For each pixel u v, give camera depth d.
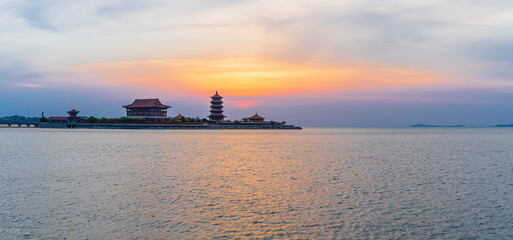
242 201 29.19
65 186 34.72
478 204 28.50
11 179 38.44
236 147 87.12
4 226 22.64
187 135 159.12
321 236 21.47
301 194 31.81
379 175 42.47
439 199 30.09
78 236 21.09
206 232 21.98
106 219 24.20
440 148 87.88
